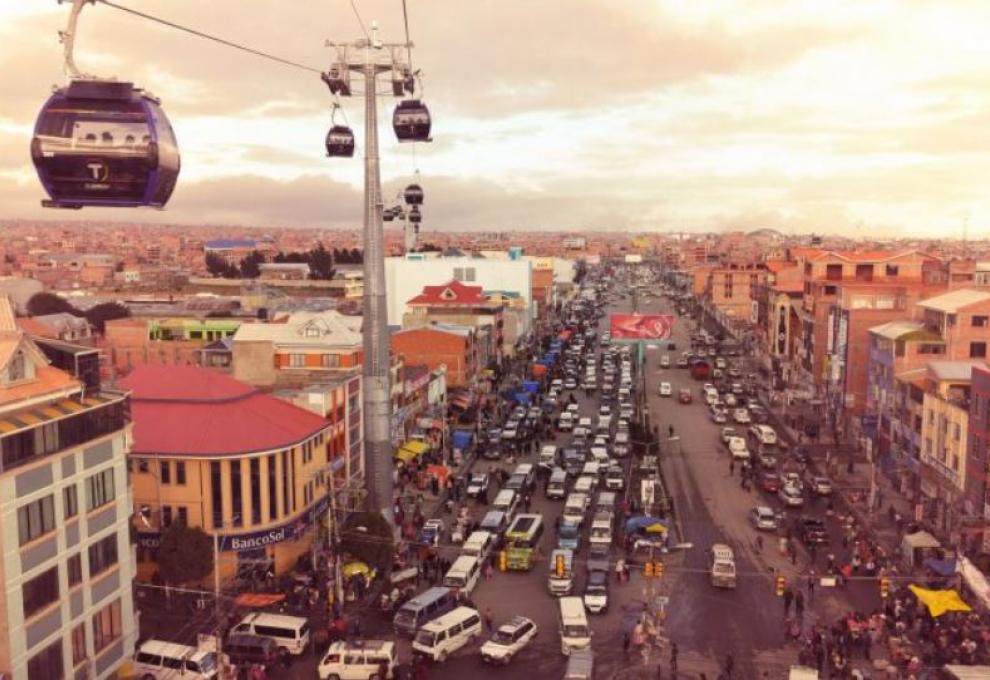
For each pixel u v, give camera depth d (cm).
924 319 9000
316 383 6994
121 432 4206
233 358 7656
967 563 4959
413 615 4838
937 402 7069
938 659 4472
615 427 10319
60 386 3912
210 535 5306
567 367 14525
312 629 4897
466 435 9150
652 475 7500
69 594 3838
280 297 16750
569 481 7969
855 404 10019
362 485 6694
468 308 14688
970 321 8175
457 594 5291
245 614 5012
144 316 13600
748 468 8606
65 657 3806
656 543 6159
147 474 5459
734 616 5188
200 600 5066
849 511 7369
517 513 7019
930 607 4600
